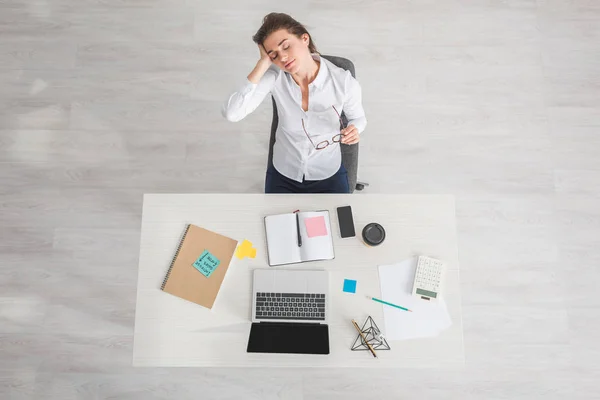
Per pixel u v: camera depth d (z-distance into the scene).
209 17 3.03
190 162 2.80
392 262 1.82
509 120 2.87
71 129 2.84
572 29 3.02
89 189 2.74
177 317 1.76
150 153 2.81
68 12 3.02
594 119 2.87
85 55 2.95
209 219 1.88
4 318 2.52
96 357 2.46
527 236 2.67
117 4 3.04
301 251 1.83
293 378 2.45
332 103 1.92
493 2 3.07
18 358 2.46
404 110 2.89
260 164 2.81
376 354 1.71
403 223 1.87
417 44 3.00
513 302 2.56
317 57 1.85
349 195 1.91
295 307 1.77
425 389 2.43
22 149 2.79
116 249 2.64
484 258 2.63
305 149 2.08
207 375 2.45
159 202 1.90
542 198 2.74
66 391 2.42
